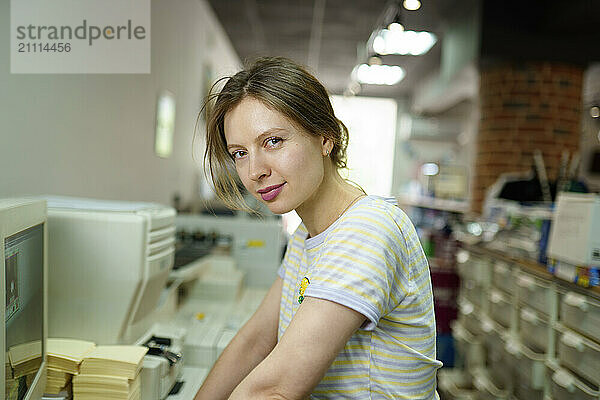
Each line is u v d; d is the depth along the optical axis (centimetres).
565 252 179
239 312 212
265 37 605
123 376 109
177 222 279
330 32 570
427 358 83
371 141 972
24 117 160
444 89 589
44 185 174
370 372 80
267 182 79
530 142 444
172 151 368
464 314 294
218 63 576
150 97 301
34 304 98
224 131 85
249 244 274
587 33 427
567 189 226
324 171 86
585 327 166
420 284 84
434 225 543
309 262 88
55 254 125
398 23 427
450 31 520
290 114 77
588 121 823
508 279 234
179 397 133
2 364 78
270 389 71
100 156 225
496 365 245
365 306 71
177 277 198
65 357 108
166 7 325
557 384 179
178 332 148
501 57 430
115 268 124
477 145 480
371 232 76
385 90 896
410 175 957
